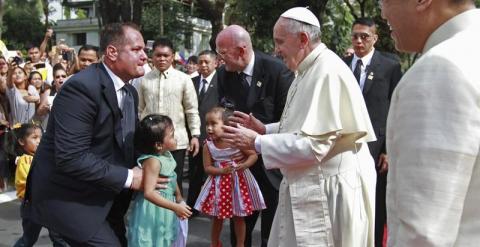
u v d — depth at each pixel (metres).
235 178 4.52
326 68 2.85
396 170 1.44
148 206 3.75
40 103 7.00
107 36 2.96
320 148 2.74
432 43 1.51
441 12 1.49
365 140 2.92
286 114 3.07
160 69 5.69
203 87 6.92
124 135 3.08
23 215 3.21
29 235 4.14
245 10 14.24
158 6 24.80
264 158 2.81
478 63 1.35
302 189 2.89
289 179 2.94
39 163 2.99
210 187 4.62
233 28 4.21
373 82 4.69
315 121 2.76
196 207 4.69
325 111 2.78
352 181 2.87
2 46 10.20
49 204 2.92
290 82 4.26
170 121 3.55
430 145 1.32
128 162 3.09
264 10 14.01
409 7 1.52
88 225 2.90
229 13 18.67
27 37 41.47
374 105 4.66
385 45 15.93
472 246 1.36
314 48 2.96
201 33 35.09
